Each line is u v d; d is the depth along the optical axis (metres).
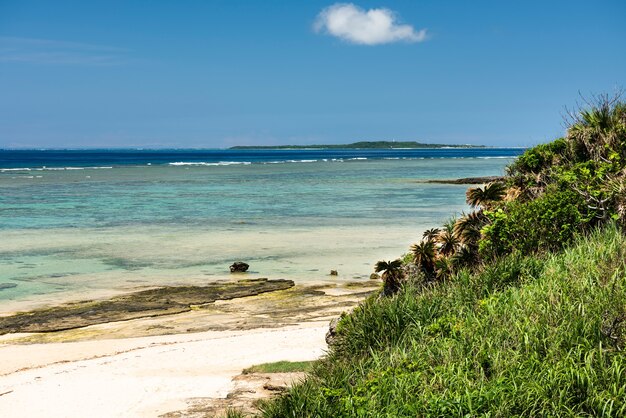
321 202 54.34
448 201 55.03
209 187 71.81
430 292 10.19
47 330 17.97
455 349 7.51
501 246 11.09
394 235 35.41
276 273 25.97
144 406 11.03
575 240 10.08
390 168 127.06
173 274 25.55
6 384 12.83
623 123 11.98
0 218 42.03
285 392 9.49
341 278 25.09
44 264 27.17
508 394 6.39
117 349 15.84
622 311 7.30
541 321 7.46
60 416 10.75
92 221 40.97
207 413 10.47
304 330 17.09
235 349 15.11
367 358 8.63
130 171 108.62
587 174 11.28
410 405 6.62
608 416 5.88
